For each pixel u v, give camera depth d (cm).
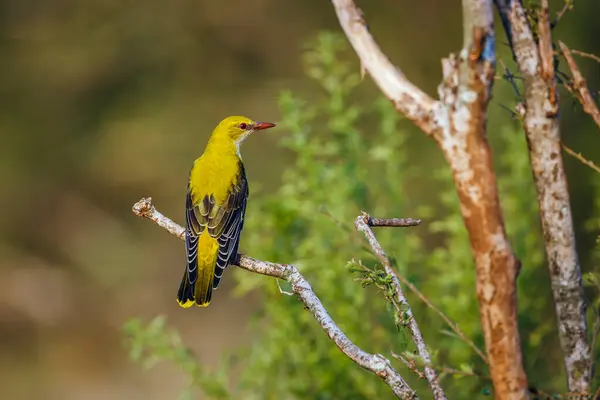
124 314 2458
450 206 1169
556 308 695
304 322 1085
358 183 1121
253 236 1140
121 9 2636
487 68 586
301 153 1141
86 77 2627
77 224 2578
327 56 1214
